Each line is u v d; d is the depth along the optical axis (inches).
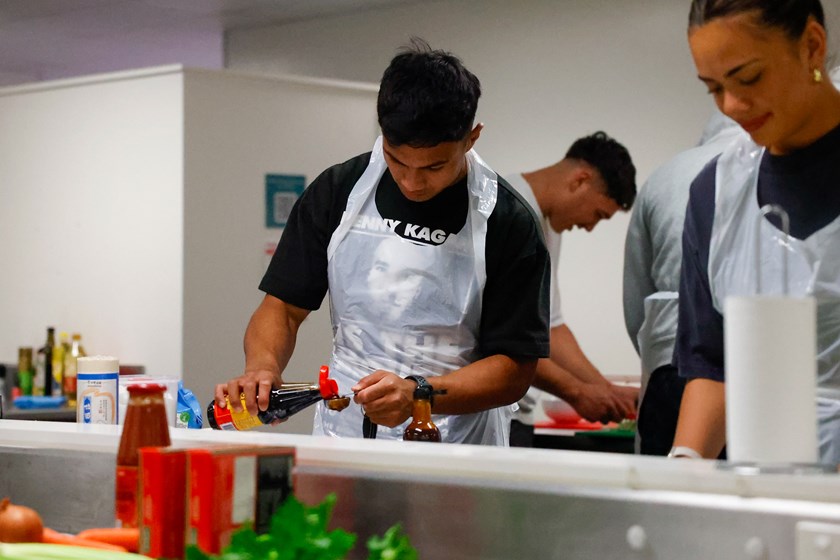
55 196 188.1
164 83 173.3
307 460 56.1
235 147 174.6
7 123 194.1
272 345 90.3
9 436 66.9
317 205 91.1
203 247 172.9
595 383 151.3
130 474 55.7
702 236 72.4
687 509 45.8
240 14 269.3
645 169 232.5
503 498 50.1
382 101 78.4
